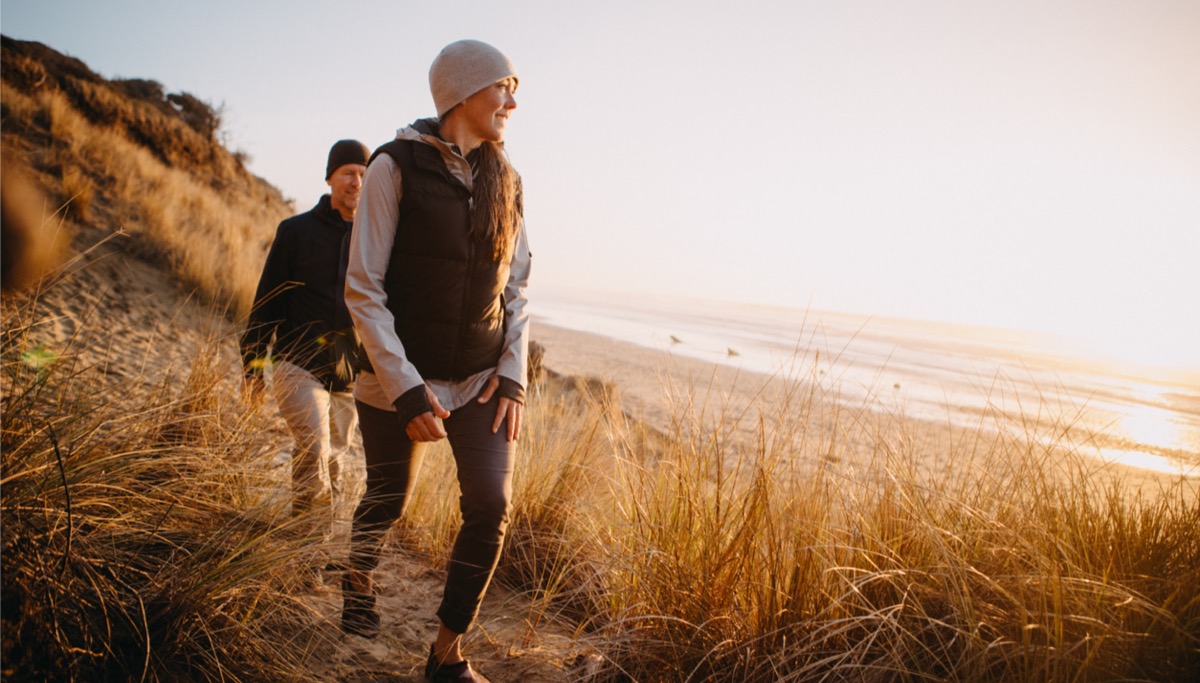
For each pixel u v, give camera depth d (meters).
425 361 2.05
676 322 69.44
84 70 16.64
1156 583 2.09
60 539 1.58
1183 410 20.97
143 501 1.91
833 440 2.52
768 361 26.05
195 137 19.02
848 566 2.10
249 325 2.91
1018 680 1.74
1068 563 2.00
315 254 2.91
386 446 2.22
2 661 1.33
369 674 2.04
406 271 2.01
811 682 1.89
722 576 2.18
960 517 2.33
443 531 3.17
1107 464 2.67
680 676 1.98
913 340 66.31
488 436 2.09
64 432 1.81
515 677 2.21
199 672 1.71
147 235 8.92
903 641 1.89
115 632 1.64
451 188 2.01
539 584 2.91
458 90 2.03
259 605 1.93
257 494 2.28
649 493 2.65
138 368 3.71
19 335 1.86
